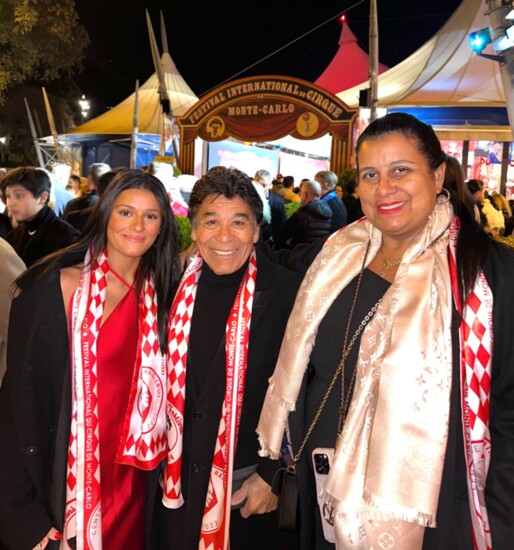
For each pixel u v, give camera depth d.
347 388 1.71
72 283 1.92
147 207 1.96
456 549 1.60
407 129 1.53
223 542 1.96
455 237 1.59
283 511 1.84
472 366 1.49
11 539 1.84
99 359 1.96
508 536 1.47
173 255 2.14
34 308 1.83
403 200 1.53
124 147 15.57
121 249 1.96
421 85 9.50
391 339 1.52
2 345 2.52
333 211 7.03
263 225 6.71
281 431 1.77
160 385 2.06
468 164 10.67
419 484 1.46
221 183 1.94
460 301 1.51
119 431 2.01
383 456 1.49
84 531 1.88
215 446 2.01
